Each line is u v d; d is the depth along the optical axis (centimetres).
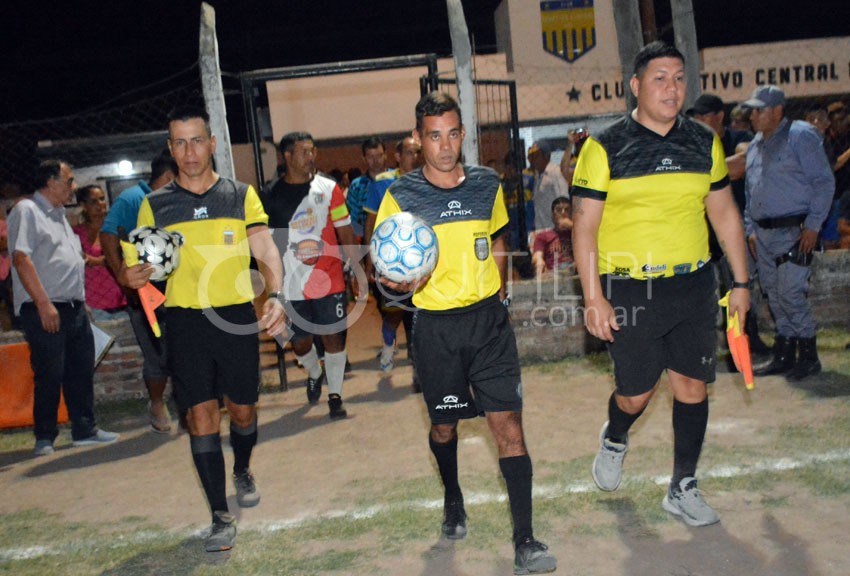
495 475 442
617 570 327
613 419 381
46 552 395
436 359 344
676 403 371
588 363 687
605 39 1255
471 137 664
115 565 373
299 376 761
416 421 571
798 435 464
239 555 371
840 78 1230
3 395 653
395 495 427
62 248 577
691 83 716
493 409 339
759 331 735
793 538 341
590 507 388
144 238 360
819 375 587
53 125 1426
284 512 420
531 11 1246
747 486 396
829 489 385
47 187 575
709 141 346
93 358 602
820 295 723
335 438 549
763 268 593
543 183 949
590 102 1234
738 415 512
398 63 729
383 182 646
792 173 561
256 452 532
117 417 670
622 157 338
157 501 459
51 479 521
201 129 369
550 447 484
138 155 1070
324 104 1286
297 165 591
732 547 338
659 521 368
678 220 344
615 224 349
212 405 379
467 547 359
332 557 360
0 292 860
